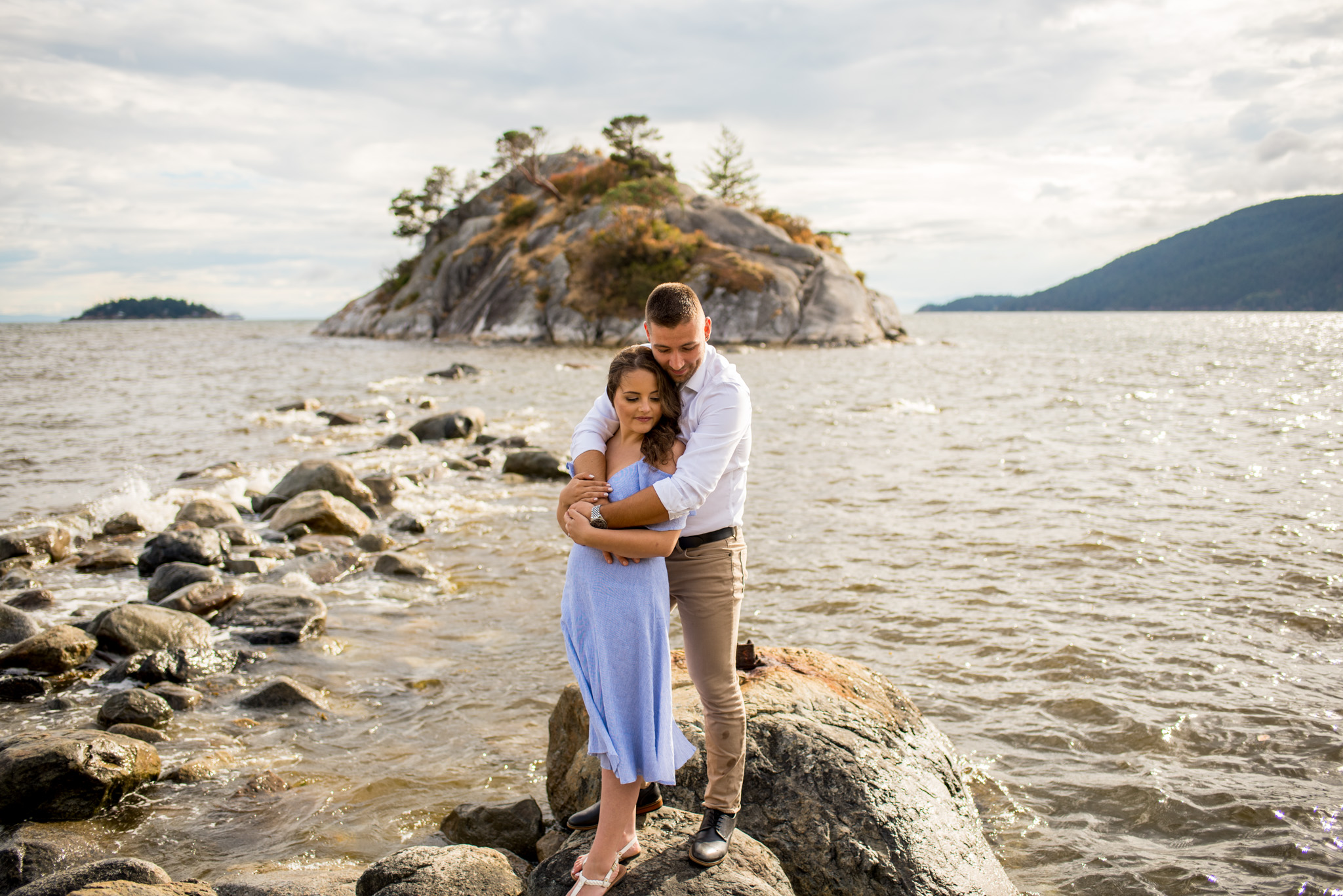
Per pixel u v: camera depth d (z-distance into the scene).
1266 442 15.88
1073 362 39.59
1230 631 7.02
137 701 5.72
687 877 2.94
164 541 9.33
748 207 81.12
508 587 8.70
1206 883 3.95
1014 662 6.49
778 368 37.31
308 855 4.25
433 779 5.00
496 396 27.03
